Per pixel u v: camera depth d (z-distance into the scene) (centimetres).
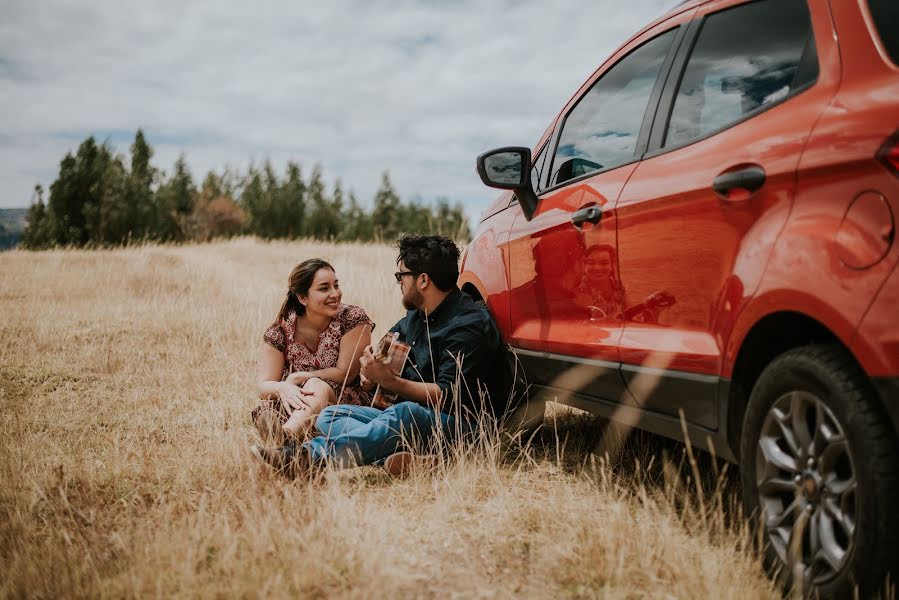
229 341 670
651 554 230
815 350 188
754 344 212
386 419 323
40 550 244
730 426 222
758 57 228
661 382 247
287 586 216
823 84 197
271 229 6569
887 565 168
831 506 184
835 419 178
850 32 194
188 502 291
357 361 374
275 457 307
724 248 218
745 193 209
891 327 160
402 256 362
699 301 231
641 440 357
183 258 1434
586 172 319
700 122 247
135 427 416
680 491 296
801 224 188
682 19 278
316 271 364
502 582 226
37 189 4844
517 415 374
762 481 206
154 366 579
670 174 246
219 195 6419
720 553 224
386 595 214
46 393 501
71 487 318
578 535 252
